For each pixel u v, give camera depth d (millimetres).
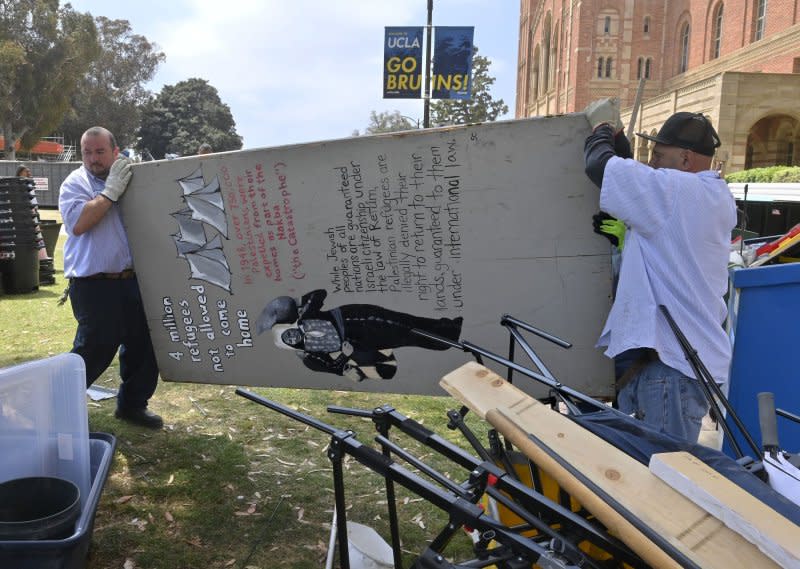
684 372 2475
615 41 49594
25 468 2420
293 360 3453
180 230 3377
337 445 1828
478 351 2564
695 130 2604
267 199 3248
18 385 2383
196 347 3518
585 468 1652
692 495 1530
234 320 3443
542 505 1572
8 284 8977
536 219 3039
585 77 50188
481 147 3010
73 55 49188
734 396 3428
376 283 3256
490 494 1623
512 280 3127
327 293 3316
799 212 8297
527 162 2992
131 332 3996
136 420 4219
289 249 3293
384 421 1983
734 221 2590
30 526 2041
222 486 3508
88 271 3709
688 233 2465
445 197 3090
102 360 3891
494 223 3076
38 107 48344
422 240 3160
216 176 3277
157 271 3443
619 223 2939
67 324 7137
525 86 70625
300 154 3166
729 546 1393
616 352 2580
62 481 2320
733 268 3455
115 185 3342
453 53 13703
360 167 3131
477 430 4488
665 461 1625
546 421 1857
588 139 2791
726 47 38781
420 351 3307
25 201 8984
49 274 9898
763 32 34531
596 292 3072
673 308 2482
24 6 46969
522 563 1498
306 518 3236
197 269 3408
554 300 3111
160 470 3650
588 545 2055
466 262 3143
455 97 13836
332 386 3453
